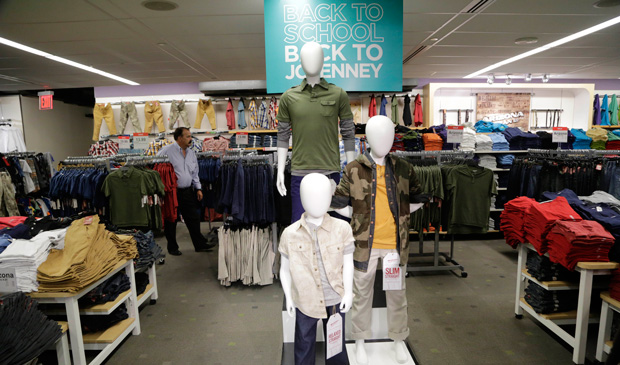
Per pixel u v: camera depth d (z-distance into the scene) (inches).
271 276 145.1
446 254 171.0
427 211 151.9
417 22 162.9
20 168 207.3
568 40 194.9
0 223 103.1
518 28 173.3
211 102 296.4
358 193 78.1
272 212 141.3
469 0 137.6
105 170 157.2
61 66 232.5
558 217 98.5
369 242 77.7
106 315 99.9
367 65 100.8
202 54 212.5
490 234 223.3
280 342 104.6
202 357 97.3
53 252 86.5
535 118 297.9
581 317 89.9
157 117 301.1
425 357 95.9
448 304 128.5
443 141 221.0
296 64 99.7
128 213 144.8
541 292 105.4
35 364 72.4
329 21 99.1
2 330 63.4
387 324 88.5
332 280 66.0
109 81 286.5
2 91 334.3
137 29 164.2
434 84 271.1
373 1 99.2
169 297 137.6
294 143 81.7
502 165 216.1
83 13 143.7
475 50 214.8
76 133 435.2
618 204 110.8
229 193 138.9
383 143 74.1
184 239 224.5
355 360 83.9
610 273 88.7
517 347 100.3
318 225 66.4
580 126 291.0
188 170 183.6
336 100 79.7
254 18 153.6
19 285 80.8
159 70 251.8
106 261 94.2
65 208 155.9
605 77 316.2
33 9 138.8
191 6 139.0
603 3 142.6
